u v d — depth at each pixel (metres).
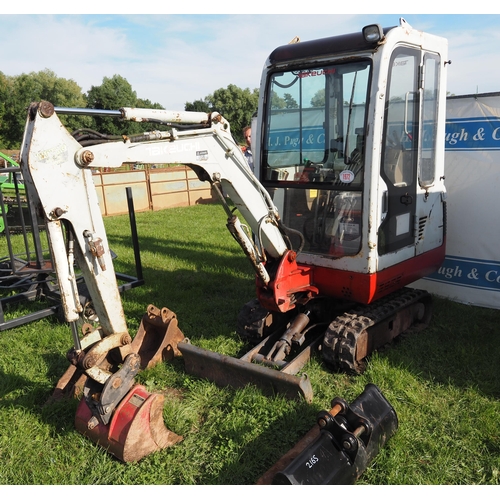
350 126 3.97
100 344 3.04
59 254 2.79
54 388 4.07
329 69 4.02
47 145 2.66
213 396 3.89
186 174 16.95
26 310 5.96
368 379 4.05
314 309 4.61
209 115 3.45
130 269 7.85
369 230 3.90
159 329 4.58
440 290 6.32
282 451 3.24
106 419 3.13
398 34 3.82
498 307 5.89
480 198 5.83
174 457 3.22
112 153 2.90
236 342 4.82
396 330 4.77
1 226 10.43
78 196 2.82
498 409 3.66
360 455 2.85
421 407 3.71
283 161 4.45
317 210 4.29
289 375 3.62
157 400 3.24
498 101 5.55
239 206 3.83
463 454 3.19
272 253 4.09
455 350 4.64
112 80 55.03
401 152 4.19
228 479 3.01
